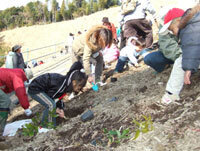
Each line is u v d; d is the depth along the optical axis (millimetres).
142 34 5453
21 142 3168
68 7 57219
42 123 3369
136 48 5094
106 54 6574
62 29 29125
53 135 3027
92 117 3189
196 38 2285
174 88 2723
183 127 2205
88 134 2758
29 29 32094
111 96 3926
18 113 4961
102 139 2533
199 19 2285
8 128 3799
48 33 29734
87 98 4332
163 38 3371
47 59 21703
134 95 3551
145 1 5090
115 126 2740
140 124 2514
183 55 2396
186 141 2016
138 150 2125
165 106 2781
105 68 5918
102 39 3299
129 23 5148
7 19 56531
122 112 3064
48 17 60594
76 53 4137
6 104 3332
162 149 2029
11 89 3631
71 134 2906
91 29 3432
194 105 2500
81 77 3074
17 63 6312
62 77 3234
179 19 2635
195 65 2344
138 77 4402
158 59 3783
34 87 3260
